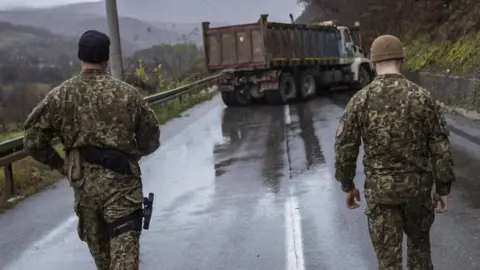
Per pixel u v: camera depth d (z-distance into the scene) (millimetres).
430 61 24078
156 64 35688
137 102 3713
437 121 3488
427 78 20984
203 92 28047
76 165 3592
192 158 10859
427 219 3598
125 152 3621
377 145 3482
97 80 3656
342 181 3670
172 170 9812
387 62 3561
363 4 38312
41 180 9383
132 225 3576
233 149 11609
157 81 27656
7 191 8219
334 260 5160
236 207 7176
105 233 3750
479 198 7004
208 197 7789
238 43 19656
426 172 3498
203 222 6602
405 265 4875
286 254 5387
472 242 5438
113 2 14727
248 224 6414
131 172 3627
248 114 18047
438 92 19094
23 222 7031
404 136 3428
